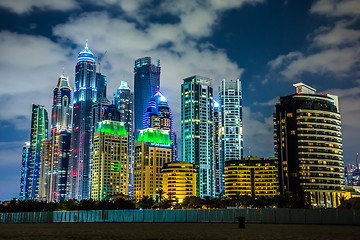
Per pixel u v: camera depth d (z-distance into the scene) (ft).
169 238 175.42
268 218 351.46
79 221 460.96
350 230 238.48
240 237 179.42
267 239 166.71
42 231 244.22
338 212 318.24
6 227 318.86
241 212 366.22
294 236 185.06
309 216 333.42
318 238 172.24
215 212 378.53
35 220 486.79
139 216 424.46
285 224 334.24
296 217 340.39
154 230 246.27
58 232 231.09
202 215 386.93
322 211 326.65
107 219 442.91
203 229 254.47
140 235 197.36
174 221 401.90
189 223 372.17
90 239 171.42
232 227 280.92
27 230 260.42
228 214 370.94
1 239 173.37
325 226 292.81
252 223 356.38
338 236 185.26
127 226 316.81
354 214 309.01
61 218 474.90
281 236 184.75
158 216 412.57
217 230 240.32
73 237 185.26
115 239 171.01
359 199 507.71
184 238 175.22
